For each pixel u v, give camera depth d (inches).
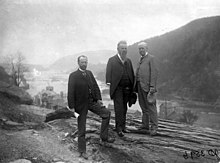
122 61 184.1
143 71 187.8
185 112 2065.7
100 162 147.3
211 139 190.1
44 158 142.1
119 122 186.7
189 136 195.6
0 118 203.8
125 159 151.9
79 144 156.6
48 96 790.5
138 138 183.6
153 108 192.1
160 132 203.2
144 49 189.8
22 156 139.5
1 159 131.0
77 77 159.5
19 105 305.0
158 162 147.1
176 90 3161.9
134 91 198.4
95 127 207.9
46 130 202.4
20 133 181.3
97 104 169.9
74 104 159.6
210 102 2630.4
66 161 142.9
